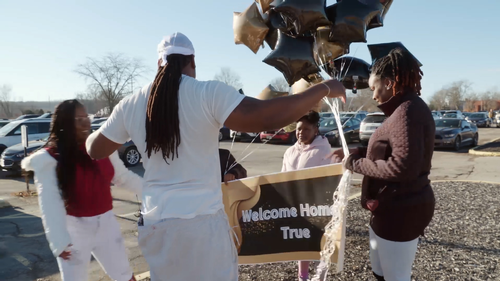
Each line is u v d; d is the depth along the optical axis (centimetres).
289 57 234
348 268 362
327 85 168
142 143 169
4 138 1312
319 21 219
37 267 423
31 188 903
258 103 155
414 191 213
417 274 347
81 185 237
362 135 1759
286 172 262
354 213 554
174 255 157
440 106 8919
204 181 162
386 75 216
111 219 259
